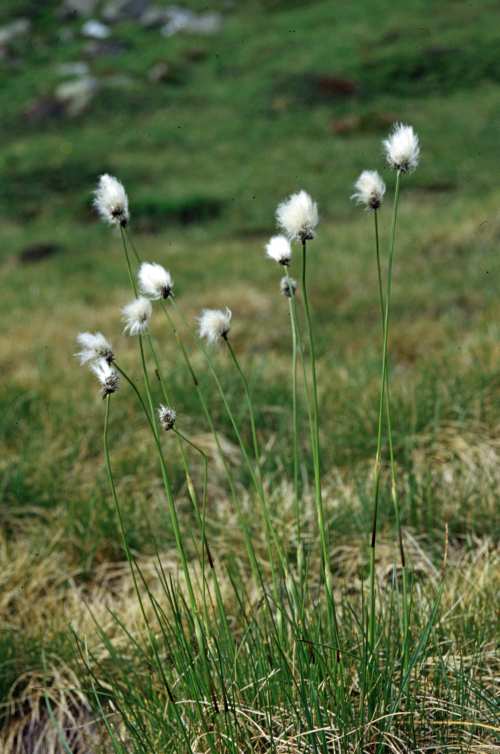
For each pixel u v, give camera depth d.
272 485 5.09
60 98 30.27
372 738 2.51
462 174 20.08
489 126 24.05
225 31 37.44
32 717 3.48
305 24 36.53
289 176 22.06
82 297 12.30
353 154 23.33
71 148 26.14
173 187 22.19
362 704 2.45
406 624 2.55
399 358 7.88
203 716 2.52
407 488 4.78
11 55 36.31
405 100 27.72
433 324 8.70
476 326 8.16
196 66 33.81
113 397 6.45
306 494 4.89
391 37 32.78
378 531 4.42
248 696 2.62
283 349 8.68
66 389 6.80
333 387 6.53
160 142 26.64
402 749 2.53
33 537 4.73
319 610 2.81
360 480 4.96
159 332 9.08
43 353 8.44
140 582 4.32
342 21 36.12
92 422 6.10
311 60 31.86
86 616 3.99
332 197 19.94
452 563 4.14
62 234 19.39
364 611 2.84
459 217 14.20
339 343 8.57
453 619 3.29
